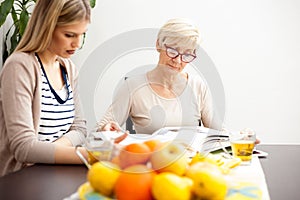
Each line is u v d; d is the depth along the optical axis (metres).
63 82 1.70
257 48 3.17
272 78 3.17
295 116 3.17
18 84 1.42
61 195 0.91
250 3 3.15
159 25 3.24
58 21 1.44
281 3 3.13
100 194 0.79
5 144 1.46
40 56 1.58
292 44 3.14
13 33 3.13
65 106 1.66
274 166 1.23
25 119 1.38
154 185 0.75
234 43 3.18
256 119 3.21
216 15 3.18
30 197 0.90
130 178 0.76
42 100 1.56
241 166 1.20
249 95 3.20
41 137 1.58
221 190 0.77
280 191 0.94
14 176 1.09
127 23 3.26
